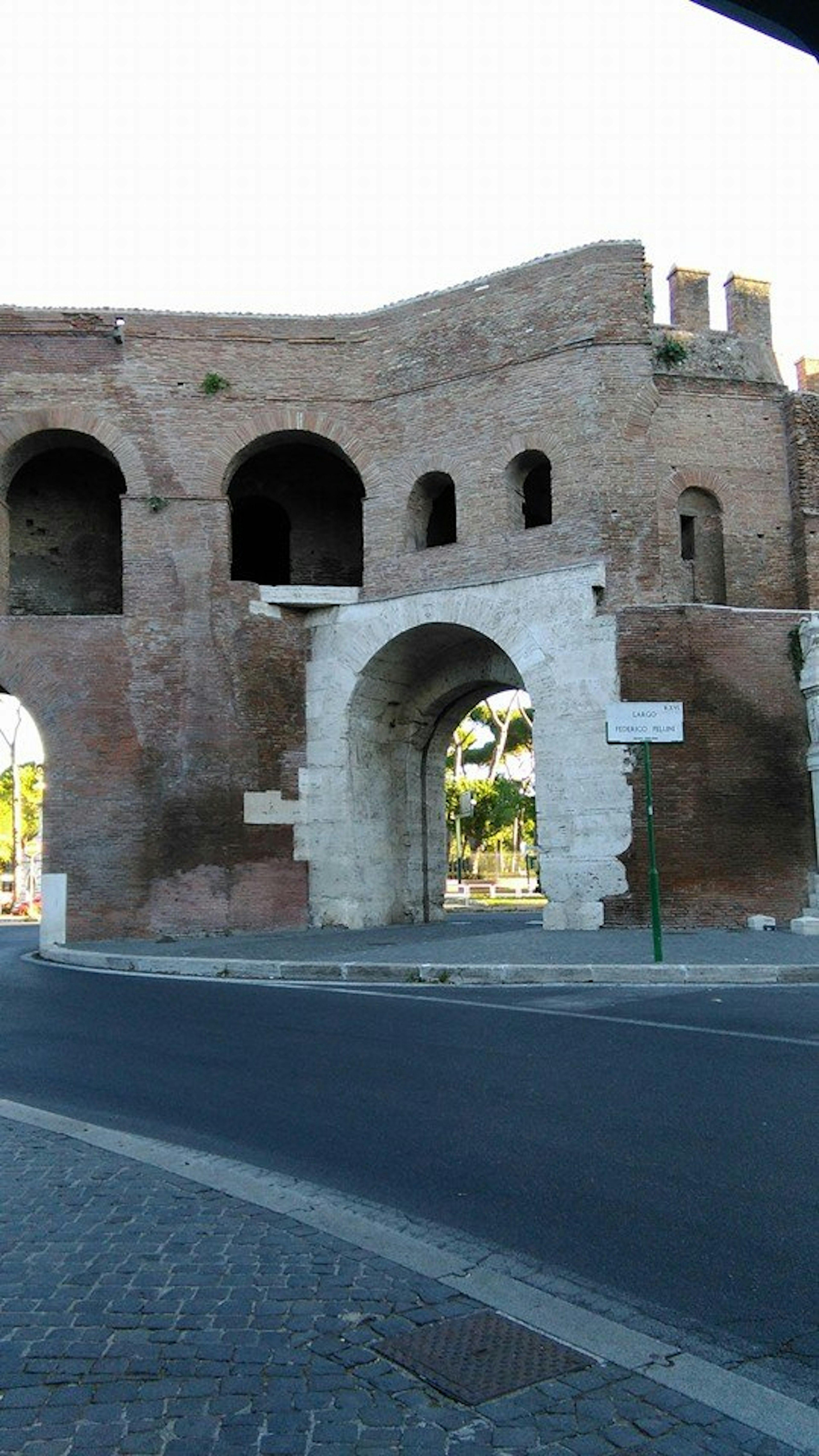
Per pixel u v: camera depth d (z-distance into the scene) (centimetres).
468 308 2397
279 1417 368
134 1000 1444
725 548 2419
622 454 2205
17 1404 375
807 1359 421
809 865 2092
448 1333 436
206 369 2477
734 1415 375
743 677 2130
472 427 2361
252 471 2786
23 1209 587
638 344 2241
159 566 2398
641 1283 494
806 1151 670
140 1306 458
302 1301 465
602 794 2111
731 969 1444
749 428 2481
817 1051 938
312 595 2448
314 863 2412
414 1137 736
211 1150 725
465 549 2331
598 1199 604
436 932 2230
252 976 1692
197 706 2361
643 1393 389
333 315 2508
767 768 2106
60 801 2309
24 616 2430
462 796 4772
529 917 3094
